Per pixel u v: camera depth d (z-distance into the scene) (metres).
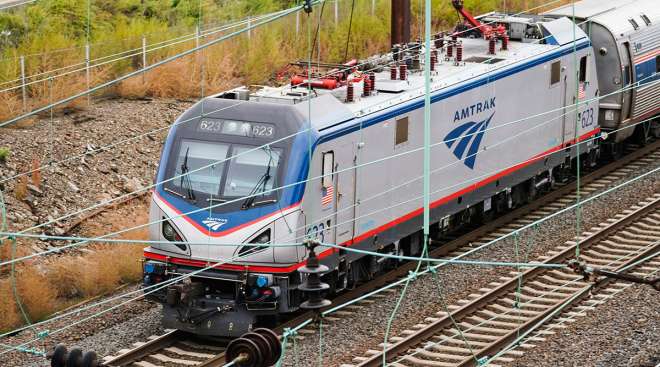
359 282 32.44
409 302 30.83
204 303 28.28
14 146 39.25
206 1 53.19
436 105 33.28
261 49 49.84
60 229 35.47
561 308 29.47
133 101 45.50
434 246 36.22
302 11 53.69
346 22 54.00
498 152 36.81
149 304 31.17
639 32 44.28
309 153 28.27
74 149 39.91
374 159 31.05
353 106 30.66
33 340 27.98
